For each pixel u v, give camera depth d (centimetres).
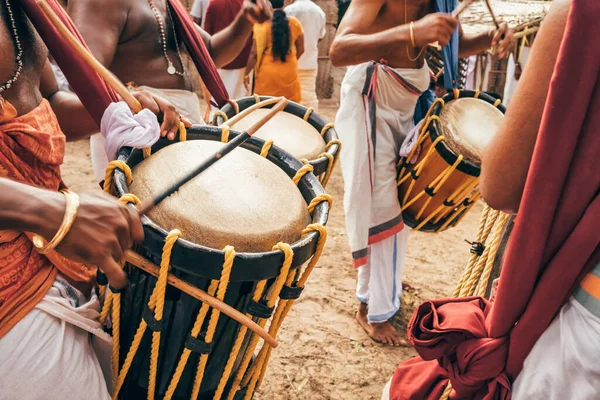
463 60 362
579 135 93
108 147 122
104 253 88
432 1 234
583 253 96
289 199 117
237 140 117
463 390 116
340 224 368
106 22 187
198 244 97
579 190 95
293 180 130
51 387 98
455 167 206
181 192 108
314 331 250
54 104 138
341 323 259
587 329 96
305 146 169
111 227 88
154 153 124
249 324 105
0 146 96
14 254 96
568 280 98
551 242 100
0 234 92
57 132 112
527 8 435
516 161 105
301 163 134
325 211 116
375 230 237
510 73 433
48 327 100
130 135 119
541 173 95
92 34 184
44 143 103
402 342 248
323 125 190
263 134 173
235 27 232
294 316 259
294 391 213
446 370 118
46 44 120
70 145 470
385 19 230
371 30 233
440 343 116
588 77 89
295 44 422
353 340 247
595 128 92
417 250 341
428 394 127
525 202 98
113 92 133
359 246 235
